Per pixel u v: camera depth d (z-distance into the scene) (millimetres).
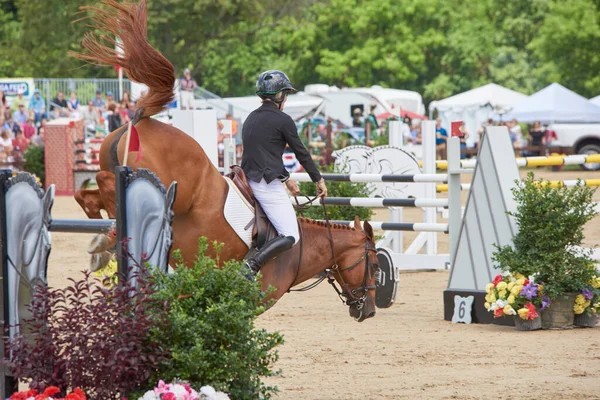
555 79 69625
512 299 12602
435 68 81312
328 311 14703
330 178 16844
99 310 6391
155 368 6504
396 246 20203
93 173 39812
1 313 7391
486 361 10523
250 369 6957
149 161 8594
